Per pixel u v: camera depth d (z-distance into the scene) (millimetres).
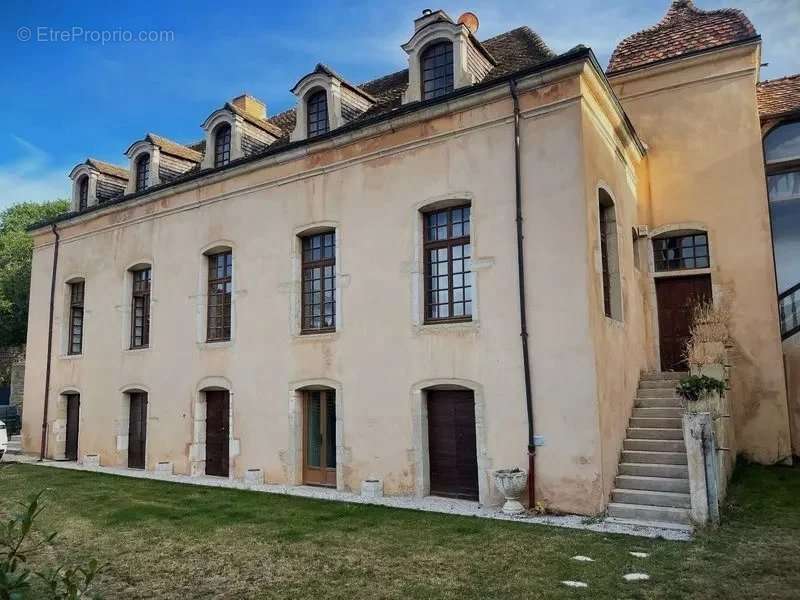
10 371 31453
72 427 17969
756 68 13023
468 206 11164
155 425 15078
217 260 14898
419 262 11297
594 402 9156
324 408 12539
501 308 10234
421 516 9266
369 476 11359
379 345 11547
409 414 11008
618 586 6051
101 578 6727
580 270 9523
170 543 8086
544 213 9977
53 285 18828
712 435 8383
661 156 13633
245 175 14211
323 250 13086
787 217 12930
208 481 13234
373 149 12141
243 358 13602
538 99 10250
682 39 14039
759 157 12773
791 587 5973
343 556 7289
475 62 11789
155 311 15609
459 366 10547
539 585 6125
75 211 18531
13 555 3455
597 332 9516
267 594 6121
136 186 17078
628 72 13906
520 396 9852
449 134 11164
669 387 11758
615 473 9602
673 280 13547
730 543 7371
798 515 8562
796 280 12664
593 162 10211
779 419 12047
